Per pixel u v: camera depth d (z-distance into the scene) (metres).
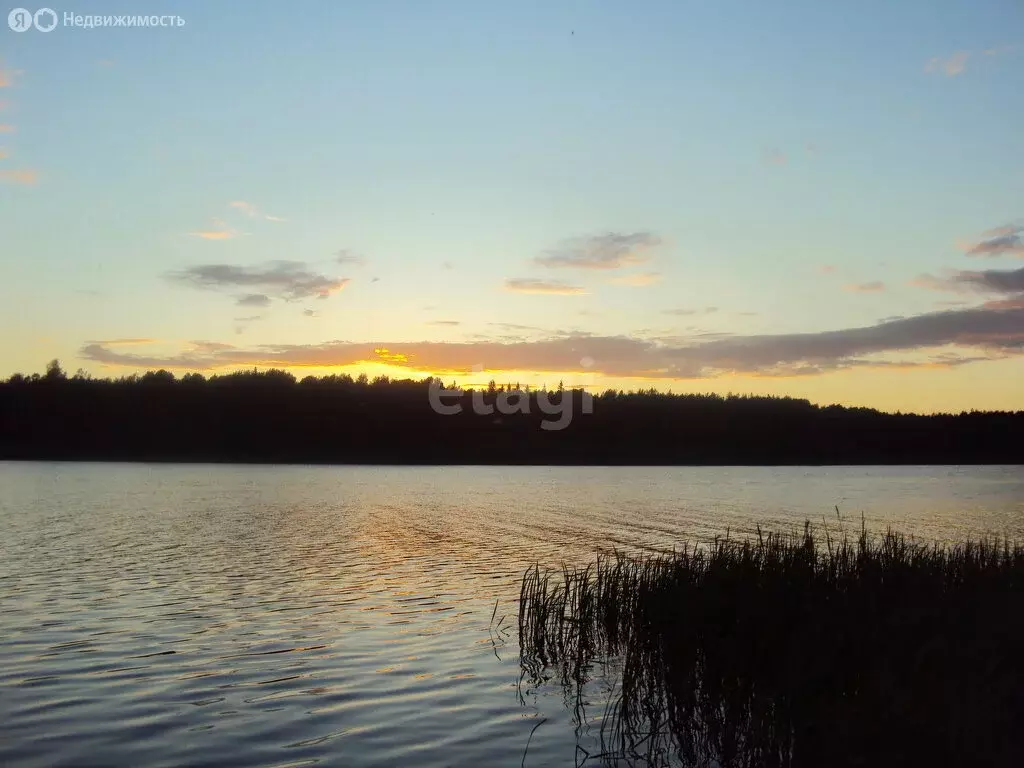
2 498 53.97
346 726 10.69
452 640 15.69
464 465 136.88
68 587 21.05
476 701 11.95
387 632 16.25
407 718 11.09
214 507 48.72
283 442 136.38
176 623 16.75
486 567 25.56
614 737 10.59
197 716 10.92
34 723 10.55
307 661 13.86
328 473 102.38
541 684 12.95
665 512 48.06
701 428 140.12
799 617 12.66
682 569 16.48
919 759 9.03
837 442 141.38
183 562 25.89
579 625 16.03
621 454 138.75
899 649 11.30
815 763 9.47
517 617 18.00
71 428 131.62
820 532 35.81
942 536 34.69
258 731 10.40
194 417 135.12
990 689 10.13
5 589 20.67
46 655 13.98
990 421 142.50
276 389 138.38
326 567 25.20
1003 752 8.98
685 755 10.12
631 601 16.72
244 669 13.28
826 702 10.40
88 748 9.72
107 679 12.55
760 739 10.04
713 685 12.27
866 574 14.43
